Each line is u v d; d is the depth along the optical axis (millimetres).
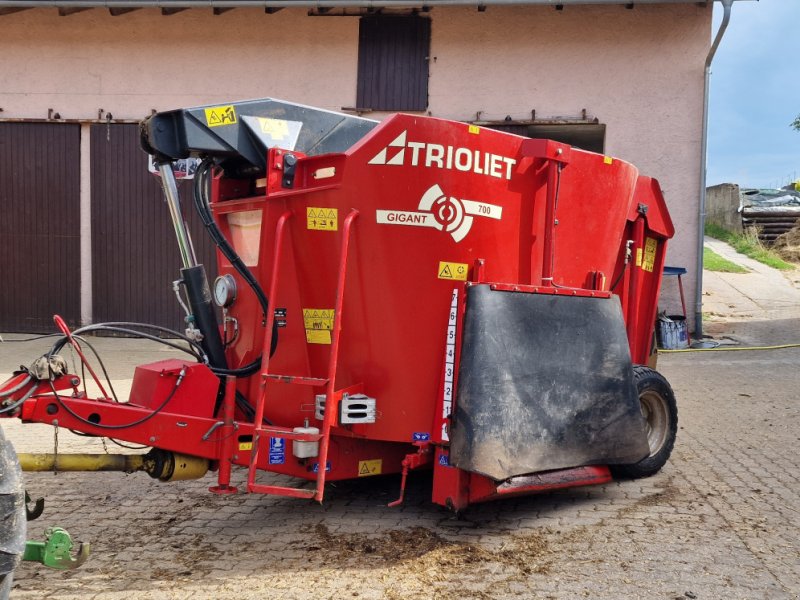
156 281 14320
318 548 4465
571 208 5145
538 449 4637
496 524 4852
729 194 23172
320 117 5254
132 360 11414
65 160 14477
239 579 4031
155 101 14180
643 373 5754
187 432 4492
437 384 4672
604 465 5184
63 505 5309
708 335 13117
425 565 4203
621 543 4500
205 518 5023
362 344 4652
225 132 4812
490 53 13375
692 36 12953
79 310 14633
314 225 4664
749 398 8539
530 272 4934
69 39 14250
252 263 5090
